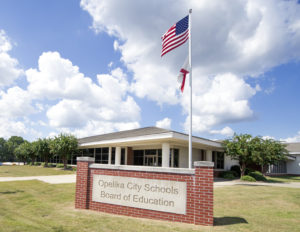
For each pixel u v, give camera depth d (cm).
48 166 3966
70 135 3120
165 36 1316
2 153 9325
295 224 673
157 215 667
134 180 719
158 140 2003
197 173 637
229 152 2045
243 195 1170
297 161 3591
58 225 590
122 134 2783
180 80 1243
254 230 596
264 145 2030
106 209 752
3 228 544
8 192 1142
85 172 814
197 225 612
